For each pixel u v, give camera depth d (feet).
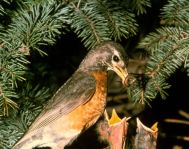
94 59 30.40
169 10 31.24
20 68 28.09
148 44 30.53
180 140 42.01
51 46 37.40
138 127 27.22
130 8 32.24
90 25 30.27
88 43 30.37
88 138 36.60
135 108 42.24
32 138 28.94
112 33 30.50
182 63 31.32
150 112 41.55
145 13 34.24
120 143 26.99
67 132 29.55
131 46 38.19
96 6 30.83
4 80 27.76
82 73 30.45
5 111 27.91
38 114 29.35
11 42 28.63
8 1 30.73
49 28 28.76
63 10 29.81
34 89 31.99
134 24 31.48
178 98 41.11
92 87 29.68
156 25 36.65
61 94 29.78
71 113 29.37
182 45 29.78
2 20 30.76
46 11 29.30
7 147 28.94
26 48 28.40
